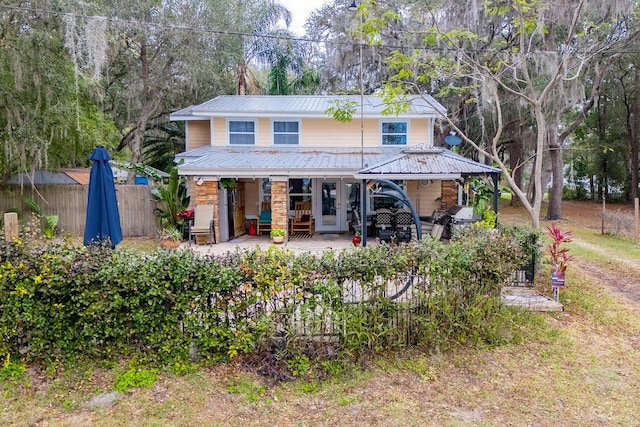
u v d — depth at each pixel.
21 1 11.33
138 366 4.45
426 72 12.84
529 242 7.71
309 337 4.60
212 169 12.40
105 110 20.67
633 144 24.66
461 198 14.84
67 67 12.62
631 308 7.01
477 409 4.00
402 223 13.59
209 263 4.55
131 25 15.35
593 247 12.88
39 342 4.36
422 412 3.91
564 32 12.86
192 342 4.57
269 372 4.38
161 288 4.38
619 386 4.47
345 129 15.41
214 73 18.59
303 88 23.17
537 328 5.93
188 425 3.67
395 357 4.86
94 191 7.14
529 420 3.84
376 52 18.38
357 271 4.66
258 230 14.97
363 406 3.98
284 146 15.26
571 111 21.50
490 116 19.78
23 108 12.20
